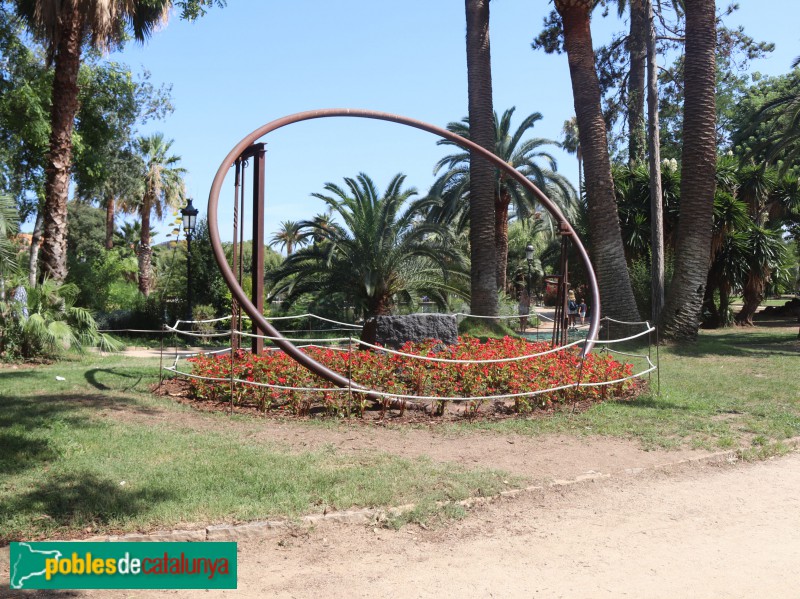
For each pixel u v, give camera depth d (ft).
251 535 13.19
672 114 91.20
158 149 123.75
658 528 14.03
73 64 45.78
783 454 20.22
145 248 120.88
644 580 11.49
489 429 22.31
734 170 78.69
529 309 83.92
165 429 21.09
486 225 52.54
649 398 27.76
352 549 12.71
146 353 47.85
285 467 17.01
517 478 16.69
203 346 57.06
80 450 18.12
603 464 18.38
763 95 110.83
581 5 52.24
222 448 18.81
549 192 83.20
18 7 50.06
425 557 12.41
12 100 59.21
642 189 73.72
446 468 17.34
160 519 13.46
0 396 25.85
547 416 24.35
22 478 15.64
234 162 28.02
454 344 31.53
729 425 23.22
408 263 65.62
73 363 39.50
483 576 11.62
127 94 68.44
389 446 19.80
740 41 80.79
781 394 29.04
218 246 24.77
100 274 73.72
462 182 81.25
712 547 13.00
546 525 14.12
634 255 72.74
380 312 66.23
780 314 102.12
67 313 42.93
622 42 81.41
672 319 50.47
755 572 11.82
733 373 35.78
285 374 25.44
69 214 146.30
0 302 39.65
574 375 27.53
